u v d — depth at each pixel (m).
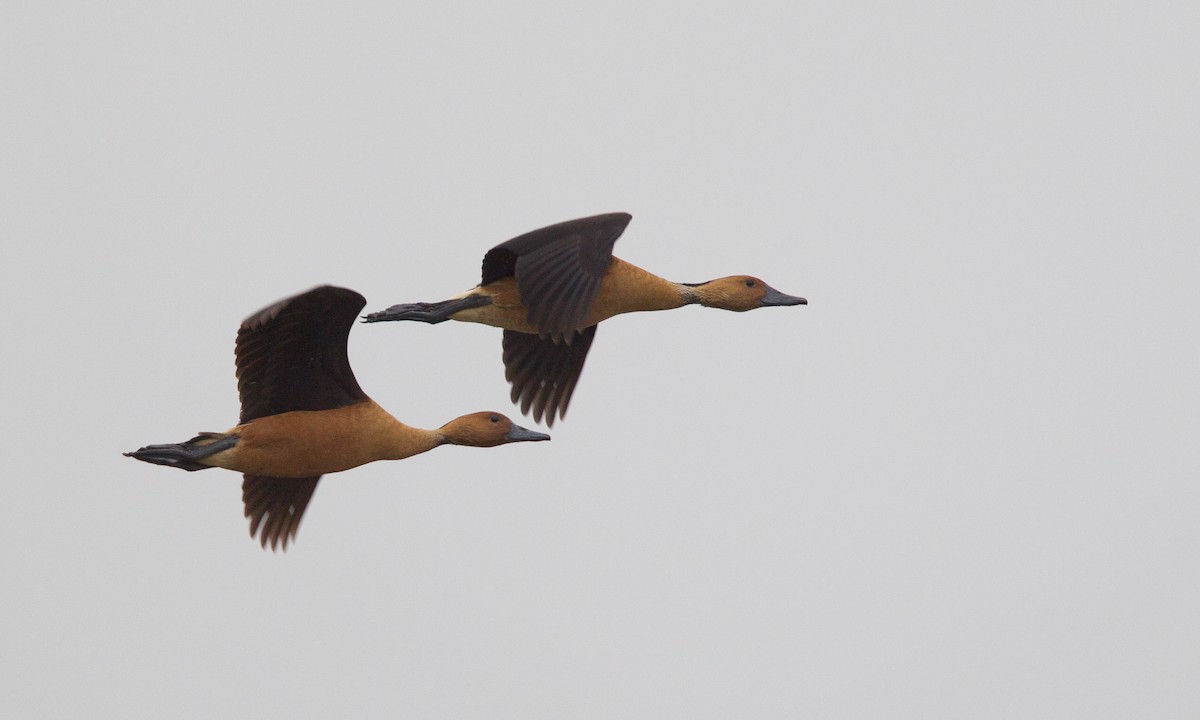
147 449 16.67
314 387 17.02
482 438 18.25
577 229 17.14
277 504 18.81
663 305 19.39
